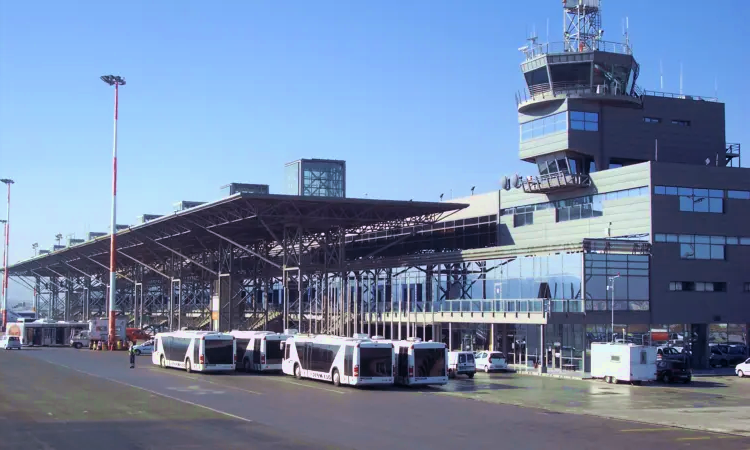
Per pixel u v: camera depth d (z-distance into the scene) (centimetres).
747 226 6606
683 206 6356
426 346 4519
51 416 2930
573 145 6931
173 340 5800
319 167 11344
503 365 5962
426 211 7481
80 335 9819
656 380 5191
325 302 8688
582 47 7281
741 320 6525
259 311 9938
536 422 3008
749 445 2519
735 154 7731
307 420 2911
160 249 10812
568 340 5872
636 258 6075
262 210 7100
